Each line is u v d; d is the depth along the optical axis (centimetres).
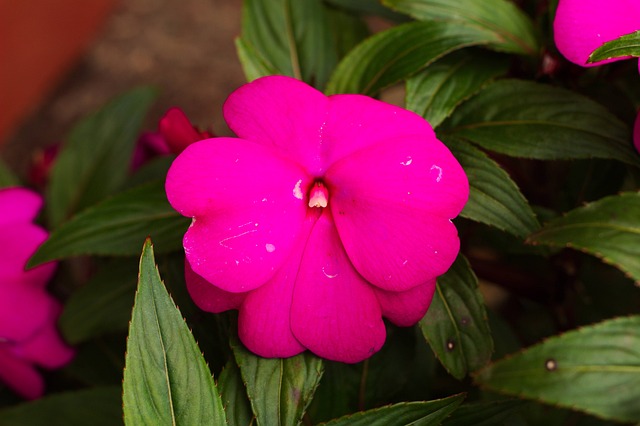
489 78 30
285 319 26
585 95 32
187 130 28
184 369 24
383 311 26
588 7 27
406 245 25
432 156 25
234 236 25
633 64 31
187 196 25
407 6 31
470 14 30
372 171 25
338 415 30
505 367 26
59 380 40
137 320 24
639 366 26
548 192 35
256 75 30
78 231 31
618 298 38
